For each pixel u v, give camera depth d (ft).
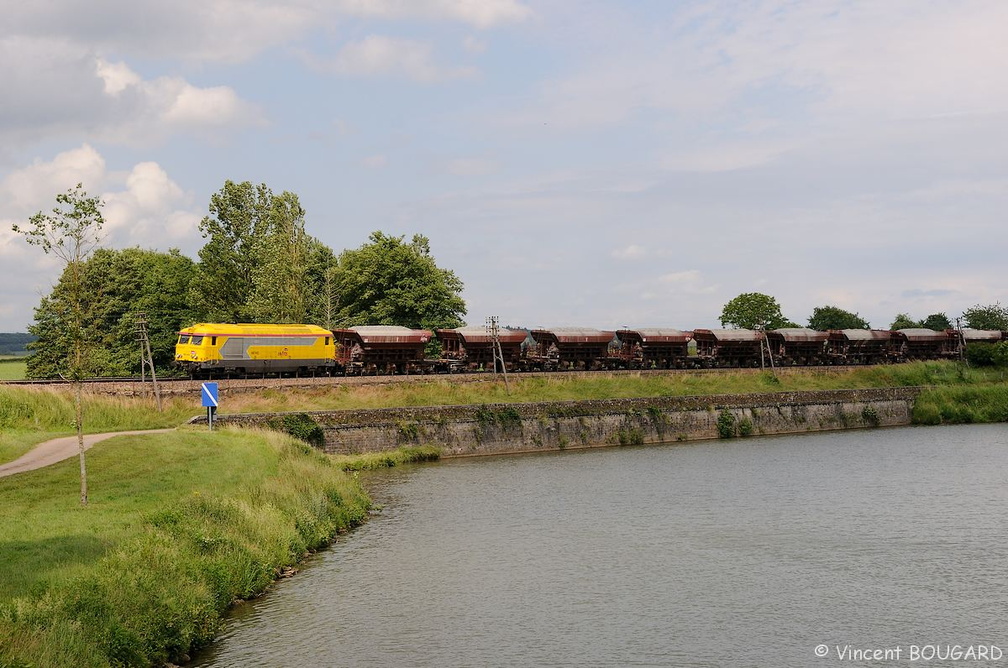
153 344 316.81
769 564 122.52
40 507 107.55
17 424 180.45
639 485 188.75
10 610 66.54
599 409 266.57
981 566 121.70
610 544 133.80
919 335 399.24
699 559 125.08
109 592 76.18
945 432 293.43
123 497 115.24
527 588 109.81
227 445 159.63
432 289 360.28
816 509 161.68
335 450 221.66
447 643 89.61
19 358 526.57
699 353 358.84
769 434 294.66
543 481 194.49
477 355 299.58
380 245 366.43
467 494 177.27
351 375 276.62
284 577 111.65
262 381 235.61
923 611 102.53
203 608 87.51
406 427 232.73
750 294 532.73
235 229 338.34
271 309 297.53
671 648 89.76
